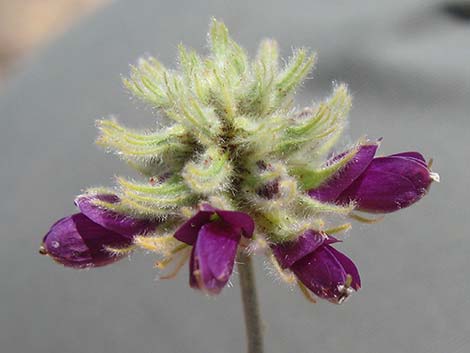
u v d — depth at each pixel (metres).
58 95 0.12
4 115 0.12
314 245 0.05
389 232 0.09
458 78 0.09
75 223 0.05
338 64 0.10
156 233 0.05
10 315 0.10
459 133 0.09
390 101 0.10
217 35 0.05
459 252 0.09
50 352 0.09
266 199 0.05
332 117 0.05
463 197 0.09
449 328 0.08
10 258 0.10
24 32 0.21
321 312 0.09
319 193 0.05
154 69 0.05
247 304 0.05
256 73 0.05
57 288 0.10
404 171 0.05
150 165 0.05
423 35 0.10
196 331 0.09
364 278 0.09
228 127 0.05
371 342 0.08
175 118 0.05
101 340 0.09
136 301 0.10
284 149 0.05
